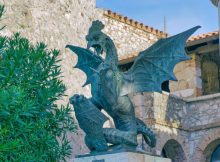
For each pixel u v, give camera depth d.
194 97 20.22
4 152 7.18
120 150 8.85
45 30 15.13
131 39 23.61
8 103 7.11
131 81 9.41
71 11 16.23
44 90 8.45
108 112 9.37
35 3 15.02
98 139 9.17
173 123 19.39
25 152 7.79
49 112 8.74
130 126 9.29
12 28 14.15
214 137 19.47
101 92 9.26
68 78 15.23
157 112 18.77
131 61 20.48
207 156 19.73
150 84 9.50
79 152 14.55
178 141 19.52
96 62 9.98
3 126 7.36
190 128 20.00
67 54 15.49
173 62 9.63
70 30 16.05
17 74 8.07
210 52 21.48
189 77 21.17
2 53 8.23
